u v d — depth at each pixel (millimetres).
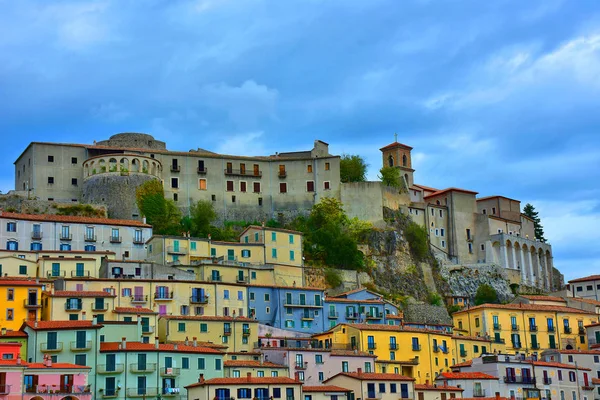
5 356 113625
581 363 155500
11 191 185500
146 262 151875
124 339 120562
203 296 149500
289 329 155625
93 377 117062
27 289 132125
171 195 198000
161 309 145375
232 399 115938
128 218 187000
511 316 169250
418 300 198875
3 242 159875
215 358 125500
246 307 154125
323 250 193500
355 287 186750
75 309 132750
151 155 198625
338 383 128875
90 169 190750
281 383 119375
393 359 145500
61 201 189875
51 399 109938
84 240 166250
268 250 173875
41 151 190875
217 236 188625
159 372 120062
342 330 146750
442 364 150875
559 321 171875
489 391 137500
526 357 154750
